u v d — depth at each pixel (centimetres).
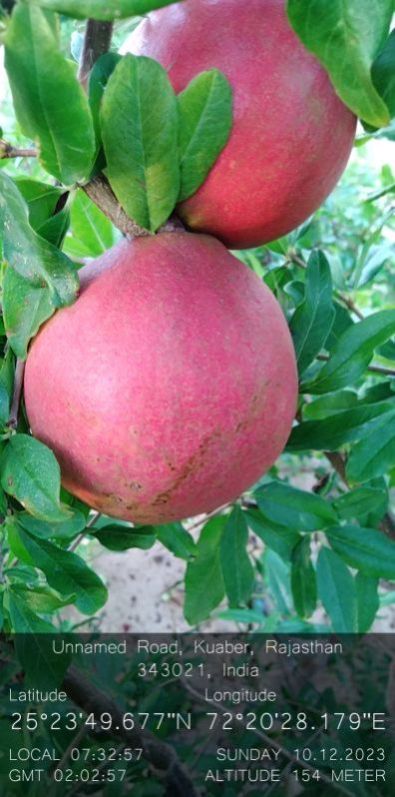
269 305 26
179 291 24
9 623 34
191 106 24
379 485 43
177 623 95
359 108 23
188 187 26
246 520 41
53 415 25
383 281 79
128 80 23
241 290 25
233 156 25
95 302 25
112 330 24
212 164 26
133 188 25
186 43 25
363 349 34
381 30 22
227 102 25
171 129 24
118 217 27
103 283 25
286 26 25
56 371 25
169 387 24
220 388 24
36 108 22
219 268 26
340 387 35
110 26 26
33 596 29
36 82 22
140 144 24
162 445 24
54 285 25
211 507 27
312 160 26
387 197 49
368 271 43
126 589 97
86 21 26
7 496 28
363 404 38
